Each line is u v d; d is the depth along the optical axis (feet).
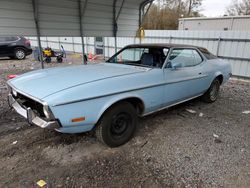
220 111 15.43
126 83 9.57
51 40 63.41
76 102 7.99
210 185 7.60
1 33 14.98
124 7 22.29
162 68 11.46
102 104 8.78
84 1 18.89
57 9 17.47
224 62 17.79
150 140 10.75
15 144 10.07
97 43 50.72
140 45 13.62
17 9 15.31
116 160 9.01
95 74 9.96
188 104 16.89
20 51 43.09
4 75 26.58
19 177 7.87
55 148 9.83
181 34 34.78
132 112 10.18
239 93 21.30
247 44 28.32
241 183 7.75
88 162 8.83
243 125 12.95
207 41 32.14
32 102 8.82
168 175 8.08
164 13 84.58
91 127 8.89
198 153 9.62
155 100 11.14
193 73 13.60
